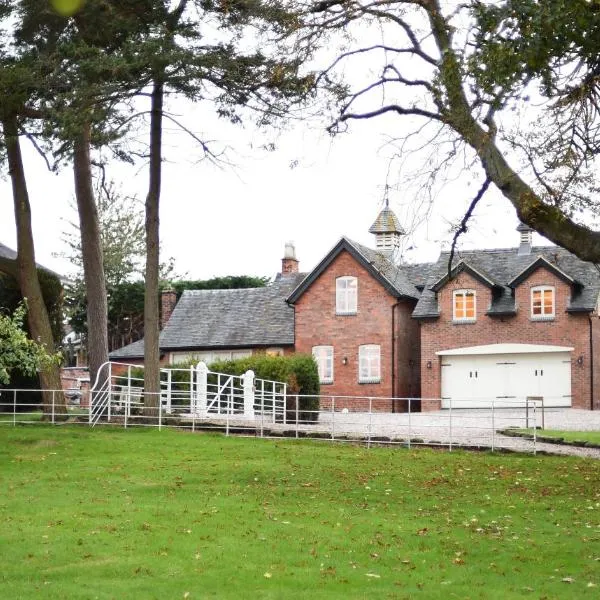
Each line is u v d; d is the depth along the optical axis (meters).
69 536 12.86
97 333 29.17
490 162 16.34
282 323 49.50
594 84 15.27
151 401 26.83
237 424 26.30
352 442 24.11
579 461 21.20
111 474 18.33
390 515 14.80
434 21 17.45
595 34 14.11
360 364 46.75
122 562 11.59
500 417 27.00
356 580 11.03
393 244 48.56
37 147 27.45
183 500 15.71
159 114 26.69
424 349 45.47
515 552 12.46
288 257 52.97
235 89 24.27
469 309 44.94
